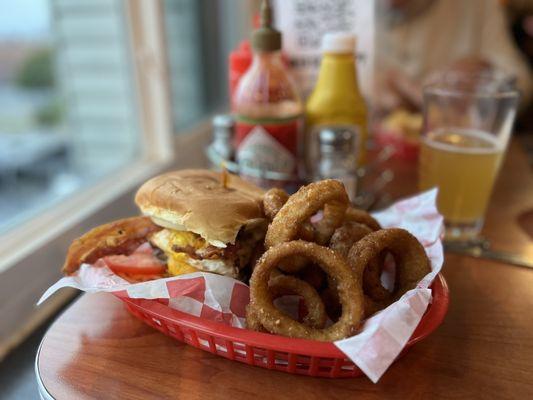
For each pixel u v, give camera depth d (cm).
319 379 27
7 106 72
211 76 92
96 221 53
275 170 49
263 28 47
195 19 86
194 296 30
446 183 43
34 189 63
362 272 29
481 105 43
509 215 48
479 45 105
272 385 27
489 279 37
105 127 74
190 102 87
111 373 28
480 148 42
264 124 47
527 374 28
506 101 42
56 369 28
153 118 68
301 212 30
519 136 95
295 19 58
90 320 33
